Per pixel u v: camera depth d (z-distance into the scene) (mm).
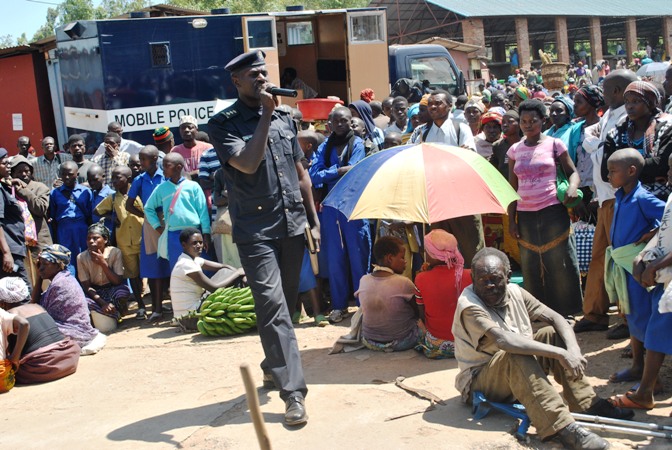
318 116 11359
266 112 4676
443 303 5887
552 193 6410
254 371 6121
